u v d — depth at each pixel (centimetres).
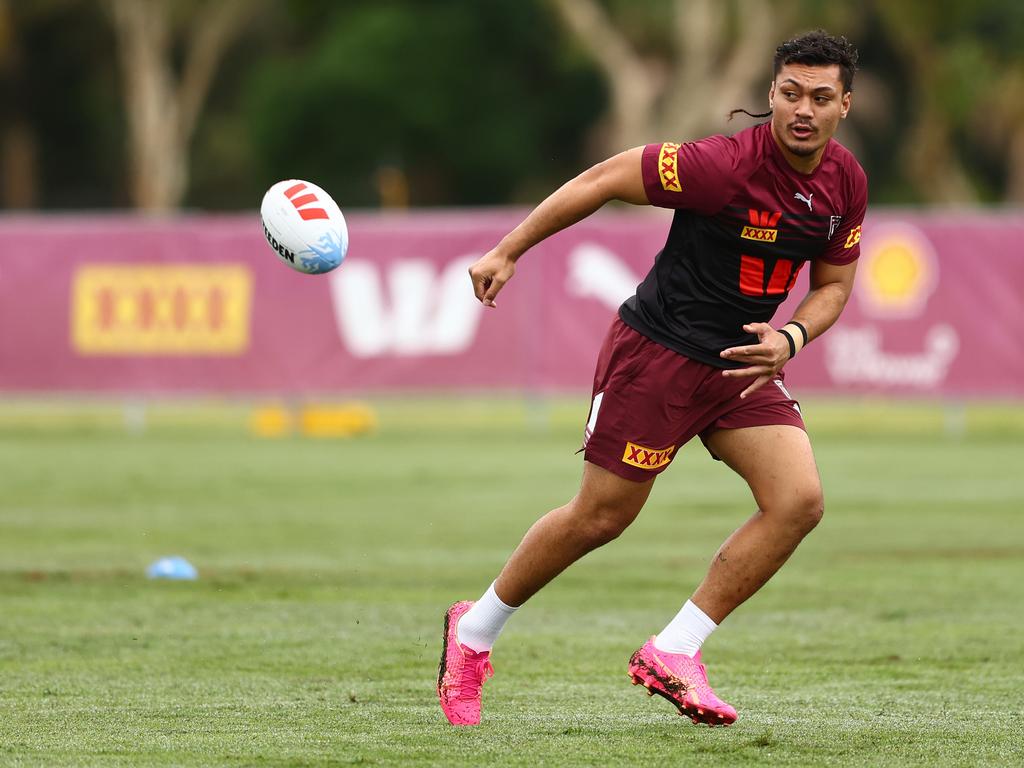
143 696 2116
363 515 4362
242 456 6191
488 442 6838
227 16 19650
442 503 4650
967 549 3716
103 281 7056
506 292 6831
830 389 6662
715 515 4394
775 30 16288
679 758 1756
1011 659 2420
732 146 1822
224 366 6988
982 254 6519
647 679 1894
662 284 1878
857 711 2033
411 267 6900
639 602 2998
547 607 2941
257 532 4000
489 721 1966
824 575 3328
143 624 2714
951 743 1841
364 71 18338
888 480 5303
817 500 1867
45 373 7075
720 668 2352
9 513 4391
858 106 19988
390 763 1725
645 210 14312
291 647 2505
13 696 2112
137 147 19462
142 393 7044
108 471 5612
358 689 2173
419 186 19238
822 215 1841
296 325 6956
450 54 18625
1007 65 18762
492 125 18938
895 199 19762
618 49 17038
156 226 7019
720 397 1884
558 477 5406
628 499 1902
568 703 2089
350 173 18888
